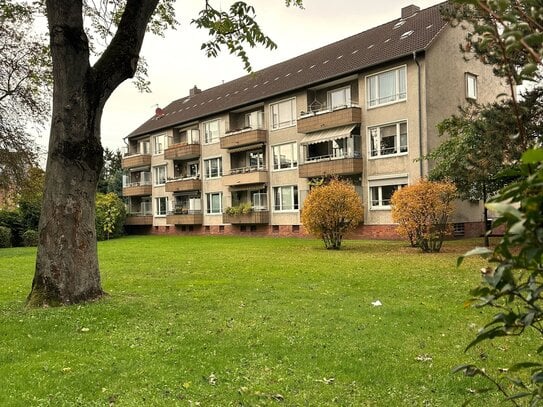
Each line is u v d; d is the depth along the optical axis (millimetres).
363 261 14602
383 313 7172
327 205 20156
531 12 1474
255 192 35938
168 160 45031
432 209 17297
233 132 36312
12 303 8406
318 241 25953
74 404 4000
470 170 15594
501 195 1385
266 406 3938
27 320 6852
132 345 5660
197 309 7641
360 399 4066
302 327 6395
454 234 24328
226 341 5777
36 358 5223
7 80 19484
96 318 6977
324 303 8016
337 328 6332
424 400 4012
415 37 26359
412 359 5070
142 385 4430
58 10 7996
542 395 1727
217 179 39188
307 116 29594
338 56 32531
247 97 36188
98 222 37062
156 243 27688
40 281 8086
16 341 5852
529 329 6078
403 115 25281
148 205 48656
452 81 25562
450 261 13969
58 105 8164
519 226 1263
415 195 17484
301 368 4848
